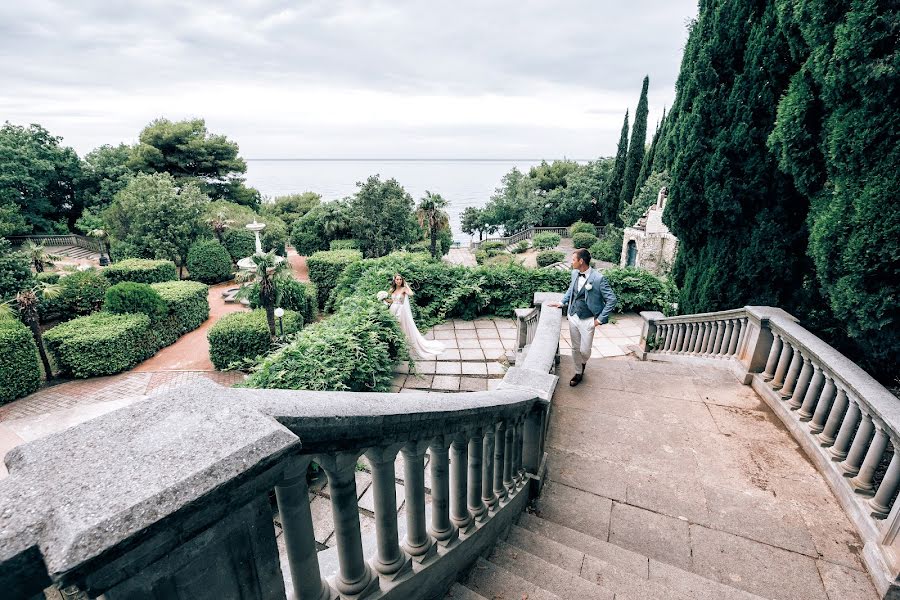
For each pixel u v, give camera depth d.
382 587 1.72
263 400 1.15
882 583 2.62
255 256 11.80
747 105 5.17
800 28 3.84
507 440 2.85
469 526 2.39
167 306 14.88
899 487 2.95
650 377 5.51
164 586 0.91
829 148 3.71
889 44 3.12
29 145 34.66
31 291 11.98
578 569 2.73
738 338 5.54
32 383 11.42
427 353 7.48
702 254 6.39
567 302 5.33
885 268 3.28
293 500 1.24
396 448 1.62
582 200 42.69
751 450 4.03
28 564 0.71
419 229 33.03
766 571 2.85
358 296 8.41
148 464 0.87
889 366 3.95
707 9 5.71
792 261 5.32
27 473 0.83
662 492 3.58
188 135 37.47
